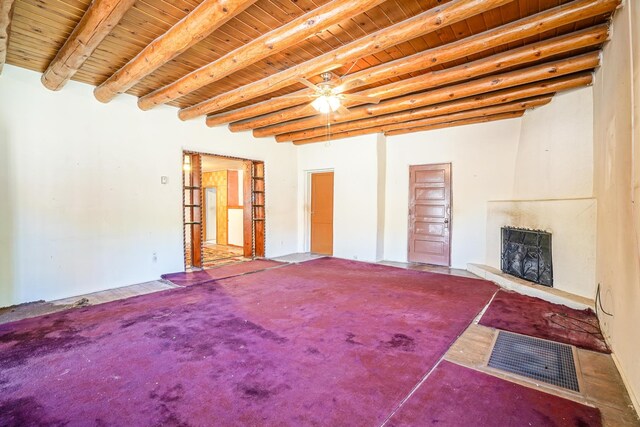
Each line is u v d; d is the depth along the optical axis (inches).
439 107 181.9
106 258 167.8
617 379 83.0
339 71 143.4
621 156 94.0
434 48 121.6
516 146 198.1
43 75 141.8
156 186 189.0
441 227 231.6
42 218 146.6
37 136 144.7
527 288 155.3
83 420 66.5
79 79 154.1
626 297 85.1
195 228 217.2
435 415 68.8
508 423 66.6
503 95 158.2
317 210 286.5
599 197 124.6
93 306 139.2
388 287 170.6
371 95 156.3
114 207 170.9
